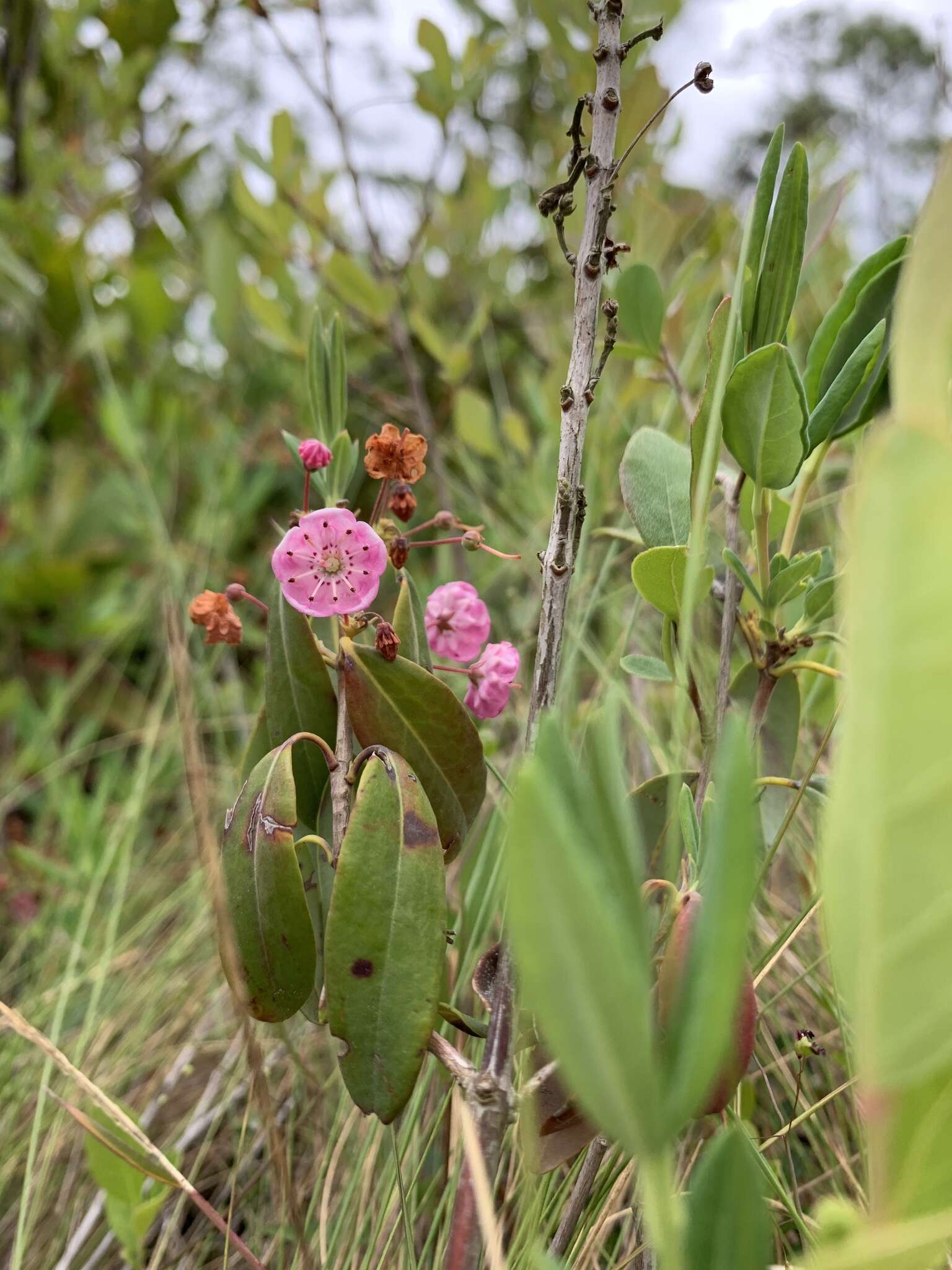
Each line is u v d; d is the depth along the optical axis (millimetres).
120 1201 114
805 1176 140
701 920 55
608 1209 107
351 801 97
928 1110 53
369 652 99
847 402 104
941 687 45
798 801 106
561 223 97
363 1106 86
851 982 50
